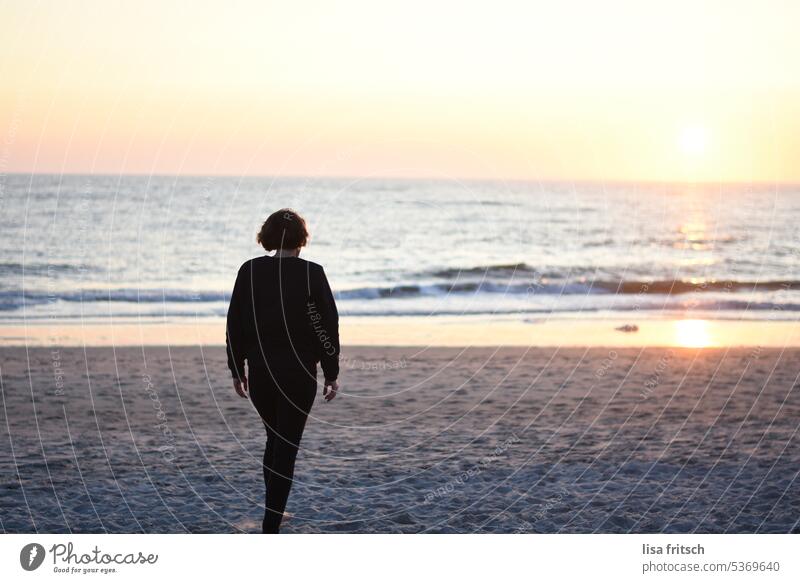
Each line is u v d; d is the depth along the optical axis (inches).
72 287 709.3
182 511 178.2
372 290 745.0
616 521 175.2
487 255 1146.7
